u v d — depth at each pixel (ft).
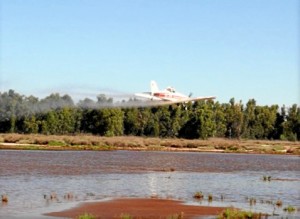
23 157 308.60
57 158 312.71
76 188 175.42
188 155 404.57
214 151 489.67
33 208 132.87
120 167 266.36
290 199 162.50
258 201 156.46
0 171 219.20
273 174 256.73
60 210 131.03
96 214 127.75
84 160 306.14
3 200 142.20
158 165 289.74
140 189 178.91
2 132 599.57
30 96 627.46
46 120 599.16
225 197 164.14
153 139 559.38
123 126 650.43
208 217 127.54
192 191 177.58
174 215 127.65
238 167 297.33
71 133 611.06
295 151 508.12
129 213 130.93
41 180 194.08
